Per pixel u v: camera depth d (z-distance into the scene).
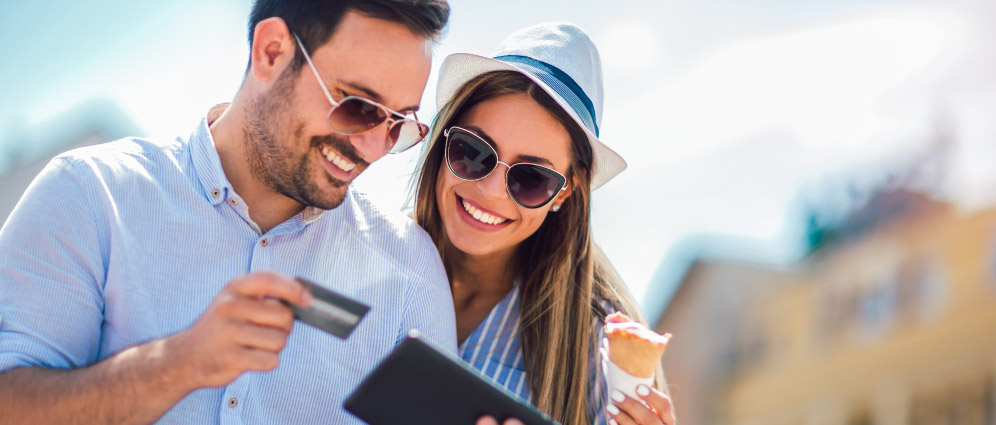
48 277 2.05
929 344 11.56
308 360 2.27
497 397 1.75
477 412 1.79
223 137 2.29
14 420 1.84
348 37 2.12
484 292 3.15
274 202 2.30
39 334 2.01
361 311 1.60
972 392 11.29
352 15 2.12
